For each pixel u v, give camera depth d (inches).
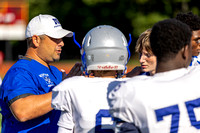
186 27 175.3
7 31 1174.3
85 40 201.6
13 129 259.9
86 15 2625.5
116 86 179.6
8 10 1173.7
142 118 163.0
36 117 241.6
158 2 2433.6
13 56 2662.4
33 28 279.6
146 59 258.5
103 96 189.6
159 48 172.1
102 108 188.1
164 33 169.8
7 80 258.4
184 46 172.7
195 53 287.3
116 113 168.2
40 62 285.9
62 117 197.8
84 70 208.2
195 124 167.3
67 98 191.6
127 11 2485.2
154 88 166.4
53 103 195.9
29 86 254.4
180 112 164.7
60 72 314.2
